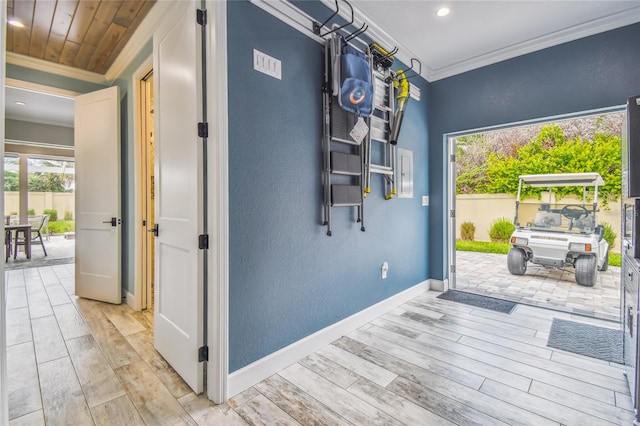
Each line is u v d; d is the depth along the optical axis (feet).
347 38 7.66
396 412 5.01
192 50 5.41
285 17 6.48
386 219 9.57
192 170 5.45
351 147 8.16
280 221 6.38
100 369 6.26
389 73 9.28
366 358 6.75
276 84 6.30
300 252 6.81
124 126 10.56
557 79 9.23
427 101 11.76
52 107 17.40
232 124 5.52
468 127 10.98
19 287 12.16
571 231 14.02
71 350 7.05
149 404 5.21
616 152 17.16
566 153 19.03
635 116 5.19
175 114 6.07
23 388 5.62
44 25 8.29
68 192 30.14
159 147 6.73
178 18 5.96
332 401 5.29
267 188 6.12
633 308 5.24
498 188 22.53
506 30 9.00
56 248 22.40
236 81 5.59
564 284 13.01
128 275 10.21
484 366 6.41
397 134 9.37
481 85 10.66
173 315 6.24
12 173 22.22
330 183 7.47
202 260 5.40
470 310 9.71
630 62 8.18
